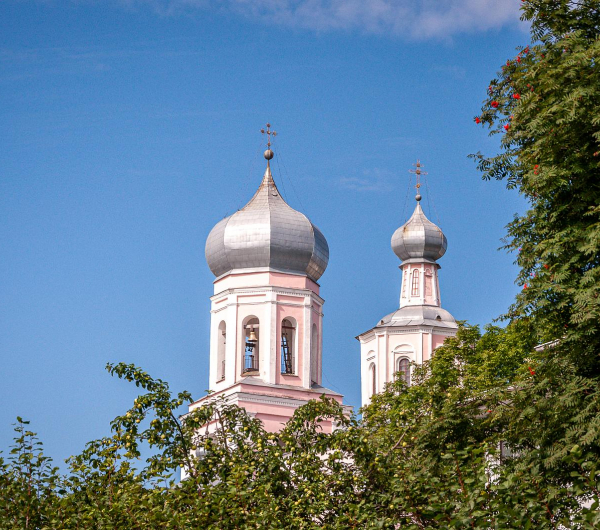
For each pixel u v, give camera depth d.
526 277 34.34
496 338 66.00
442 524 27.77
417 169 94.94
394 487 31.11
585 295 32.00
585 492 27.59
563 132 33.50
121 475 33.44
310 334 79.56
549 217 34.59
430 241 90.69
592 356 32.72
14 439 34.28
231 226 81.75
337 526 30.47
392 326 85.69
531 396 33.78
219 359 80.00
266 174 85.56
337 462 33.09
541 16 36.22
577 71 33.69
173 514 30.77
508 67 36.19
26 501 33.03
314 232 82.31
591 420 31.00
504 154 35.88
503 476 28.56
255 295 79.75
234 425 35.56
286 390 77.25
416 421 36.47
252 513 31.00
